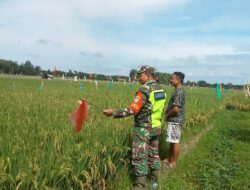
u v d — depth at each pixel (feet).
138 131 9.37
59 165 7.29
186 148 15.38
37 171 6.88
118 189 9.32
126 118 12.74
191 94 43.45
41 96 22.16
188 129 18.04
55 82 71.20
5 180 6.61
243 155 14.51
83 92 31.65
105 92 34.71
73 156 8.07
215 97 38.47
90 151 8.39
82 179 7.96
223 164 12.30
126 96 25.99
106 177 9.09
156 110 9.50
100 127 10.36
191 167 12.41
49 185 7.04
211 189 10.02
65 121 10.87
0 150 7.38
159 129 9.69
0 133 8.91
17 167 6.78
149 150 10.00
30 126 9.96
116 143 9.48
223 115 27.81
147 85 9.31
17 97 20.13
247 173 11.97
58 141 8.47
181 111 12.00
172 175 11.35
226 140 16.72
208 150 15.20
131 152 10.45
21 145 8.07
